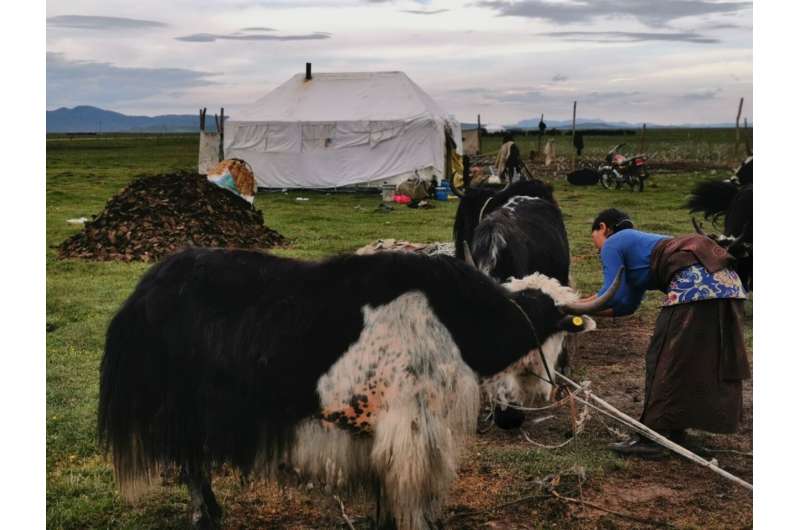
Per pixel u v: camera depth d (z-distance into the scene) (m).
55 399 7.12
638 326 9.95
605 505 5.40
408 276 4.47
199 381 4.50
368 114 28.03
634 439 6.26
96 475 5.71
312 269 4.57
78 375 7.77
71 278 12.27
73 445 6.20
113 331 4.64
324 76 30.34
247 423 4.46
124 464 4.66
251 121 28.41
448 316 4.50
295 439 4.46
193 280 4.60
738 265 8.91
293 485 4.70
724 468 5.99
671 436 6.05
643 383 7.86
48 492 5.44
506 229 7.08
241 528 5.05
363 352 4.35
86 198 24.77
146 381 4.55
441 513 4.70
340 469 4.50
